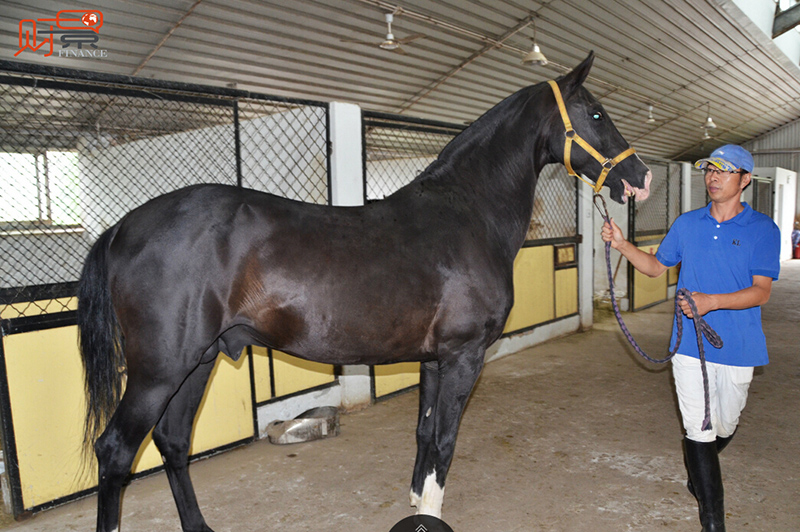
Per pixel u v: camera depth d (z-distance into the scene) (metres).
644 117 12.48
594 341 5.45
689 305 1.67
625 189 2.05
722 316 1.78
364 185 3.45
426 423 2.12
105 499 1.54
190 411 1.87
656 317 6.74
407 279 1.70
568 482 2.42
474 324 1.82
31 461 2.24
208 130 3.59
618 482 2.41
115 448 1.54
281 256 1.60
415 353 1.82
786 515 2.10
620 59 9.05
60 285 2.34
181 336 1.55
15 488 2.20
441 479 1.87
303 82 7.59
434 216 1.84
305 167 3.47
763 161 17.61
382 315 1.67
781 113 15.48
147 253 1.56
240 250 1.58
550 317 5.50
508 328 4.94
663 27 8.13
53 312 2.30
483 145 2.07
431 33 7.05
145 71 6.39
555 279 5.52
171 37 5.83
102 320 1.64
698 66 10.15
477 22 7.01
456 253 1.80
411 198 1.87
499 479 2.46
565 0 6.83
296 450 2.88
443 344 1.81
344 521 2.13
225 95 2.70
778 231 1.75
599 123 2.03
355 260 1.65
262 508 2.24
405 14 6.32
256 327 1.65
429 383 2.10
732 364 1.76
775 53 10.17
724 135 16.03
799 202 16.78
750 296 1.67
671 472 2.50
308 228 1.65
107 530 1.53
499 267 1.92
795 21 9.03
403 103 9.12
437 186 1.95
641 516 2.11
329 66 7.30
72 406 2.35
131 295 1.56
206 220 1.58
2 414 2.16
